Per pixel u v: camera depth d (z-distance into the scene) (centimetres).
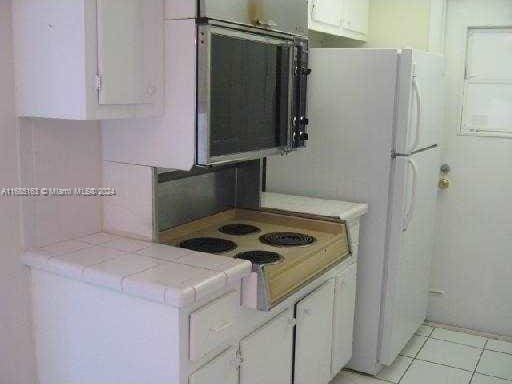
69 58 171
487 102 343
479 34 340
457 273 364
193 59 188
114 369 185
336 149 292
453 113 351
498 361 323
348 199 292
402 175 279
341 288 266
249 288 193
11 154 188
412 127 281
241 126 208
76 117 172
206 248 223
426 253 336
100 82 172
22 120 189
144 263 187
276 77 225
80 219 213
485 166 347
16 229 194
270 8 213
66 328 194
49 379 204
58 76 174
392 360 302
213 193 264
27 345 203
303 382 241
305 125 248
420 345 343
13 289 195
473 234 357
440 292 371
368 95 280
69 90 172
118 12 174
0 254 189
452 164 356
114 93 176
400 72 273
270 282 194
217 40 189
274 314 216
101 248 202
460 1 342
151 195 208
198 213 256
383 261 288
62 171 204
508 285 352
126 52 179
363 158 286
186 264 187
